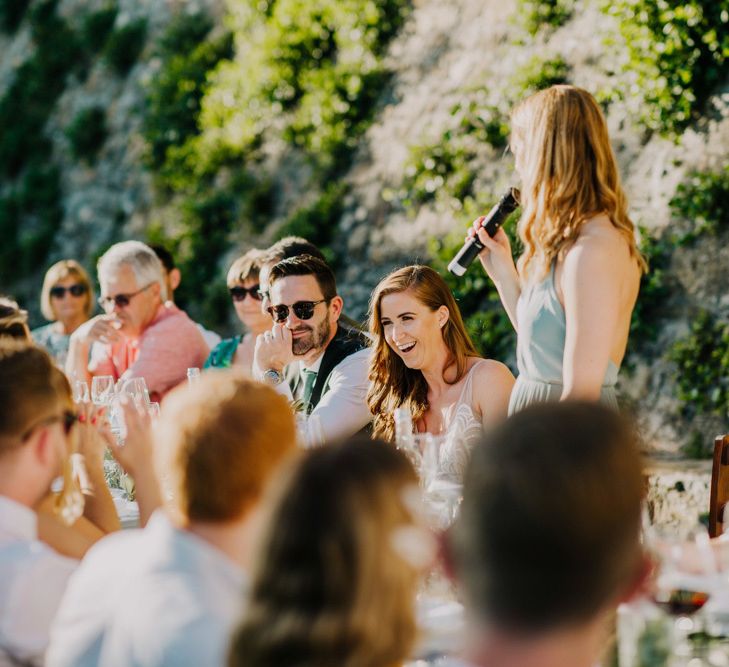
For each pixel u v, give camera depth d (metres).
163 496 2.48
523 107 3.01
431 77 8.85
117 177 11.77
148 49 12.28
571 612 1.16
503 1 8.48
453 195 8.23
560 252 2.88
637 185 7.09
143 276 5.46
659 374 6.69
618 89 7.26
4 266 12.40
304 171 9.72
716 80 6.86
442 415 3.66
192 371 4.24
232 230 10.07
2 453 2.13
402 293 3.61
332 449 1.37
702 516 5.41
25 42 13.88
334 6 9.70
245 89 10.32
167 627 1.54
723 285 6.59
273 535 1.30
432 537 1.36
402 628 1.32
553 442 1.18
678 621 1.96
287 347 4.11
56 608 2.03
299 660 1.26
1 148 13.13
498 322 7.46
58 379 2.24
